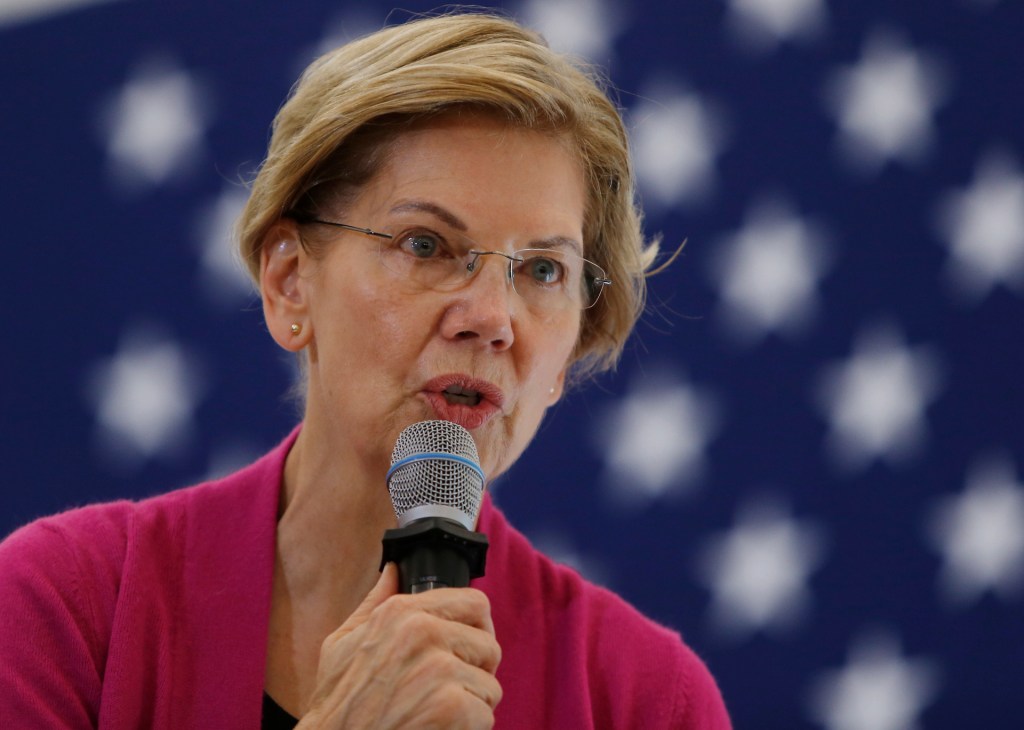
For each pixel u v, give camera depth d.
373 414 5.48
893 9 12.61
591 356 6.93
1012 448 12.01
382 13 13.20
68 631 5.64
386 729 4.64
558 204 5.71
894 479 12.12
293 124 5.98
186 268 13.26
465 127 5.59
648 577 12.30
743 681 12.04
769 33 12.70
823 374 12.30
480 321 5.38
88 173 13.45
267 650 5.89
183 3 13.52
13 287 13.37
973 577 11.91
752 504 12.26
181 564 6.01
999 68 12.43
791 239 12.47
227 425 13.04
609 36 12.79
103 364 13.21
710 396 12.44
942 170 12.38
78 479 13.08
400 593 4.94
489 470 5.62
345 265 5.60
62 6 13.62
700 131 12.66
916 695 11.80
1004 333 12.15
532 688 6.05
